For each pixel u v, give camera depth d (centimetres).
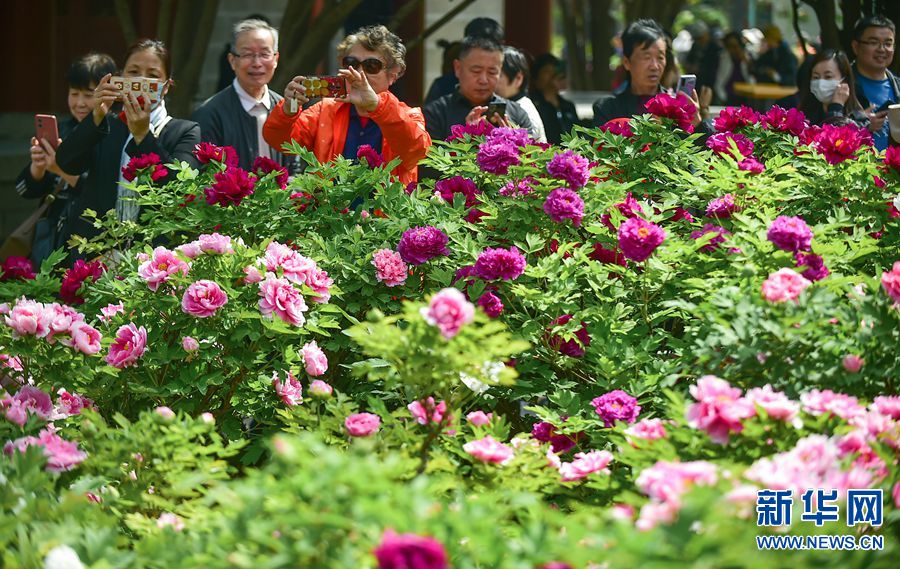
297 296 593
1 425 524
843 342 498
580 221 682
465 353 458
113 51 2077
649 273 629
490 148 708
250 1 2119
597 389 633
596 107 1027
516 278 652
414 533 352
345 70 820
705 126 979
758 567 348
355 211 717
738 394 446
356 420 501
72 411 592
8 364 616
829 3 1273
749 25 3416
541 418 581
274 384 607
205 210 708
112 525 442
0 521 412
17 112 1998
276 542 360
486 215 718
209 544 384
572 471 488
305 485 359
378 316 465
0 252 931
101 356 614
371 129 866
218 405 620
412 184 766
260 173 734
